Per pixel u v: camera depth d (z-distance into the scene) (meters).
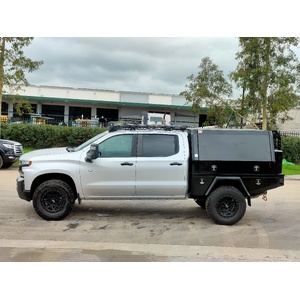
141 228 7.14
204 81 23.12
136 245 6.04
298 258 5.59
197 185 7.48
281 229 7.37
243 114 22.53
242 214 7.48
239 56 21.72
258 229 7.30
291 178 17.62
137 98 47.53
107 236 6.54
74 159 7.39
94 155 7.28
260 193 7.66
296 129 35.22
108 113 47.97
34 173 7.34
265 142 7.57
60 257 5.36
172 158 7.50
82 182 7.40
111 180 7.42
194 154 7.45
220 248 5.99
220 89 22.94
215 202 7.46
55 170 7.35
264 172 7.51
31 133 25.11
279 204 10.10
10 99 23.38
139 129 7.69
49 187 7.35
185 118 47.69
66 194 7.40
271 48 20.81
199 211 8.74
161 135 7.61
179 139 7.61
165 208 8.97
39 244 5.93
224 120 23.25
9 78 19.06
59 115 46.94
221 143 7.53
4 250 5.60
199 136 7.57
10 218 7.59
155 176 7.46
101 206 9.00
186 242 6.30
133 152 7.50
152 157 7.48
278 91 21.06
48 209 7.45
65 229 6.90
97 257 5.41
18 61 18.70
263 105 21.30
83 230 6.88
